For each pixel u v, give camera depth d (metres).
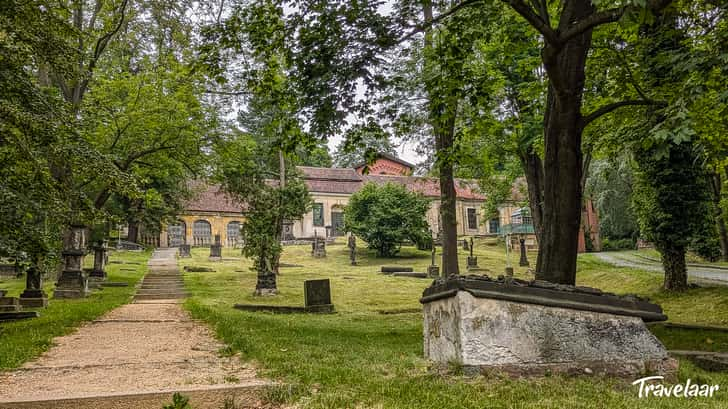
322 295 16.95
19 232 10.46
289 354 7.02
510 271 30.47
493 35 13.66
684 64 8.49
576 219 8.67
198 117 22.02
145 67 22.06
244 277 27.61
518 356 5.52
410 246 46.34
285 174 27.59
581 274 25.47
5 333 9.74
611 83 13.59
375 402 4.44
